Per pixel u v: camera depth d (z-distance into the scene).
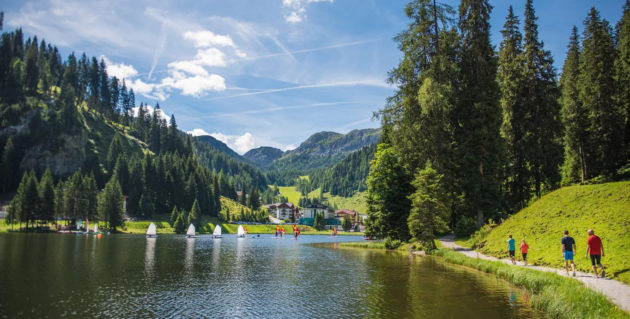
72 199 123.50
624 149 51.31
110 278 26.17
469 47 46.16
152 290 21.91
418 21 45.88
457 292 20.66
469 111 44.88
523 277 22.09
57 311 16.70
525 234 32.19
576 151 55.72
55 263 33.78
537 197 49.94
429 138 43.84
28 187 112.00
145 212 147.75
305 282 24.81
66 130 183.38
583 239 25.42
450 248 40.88
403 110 46.81
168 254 46.50
